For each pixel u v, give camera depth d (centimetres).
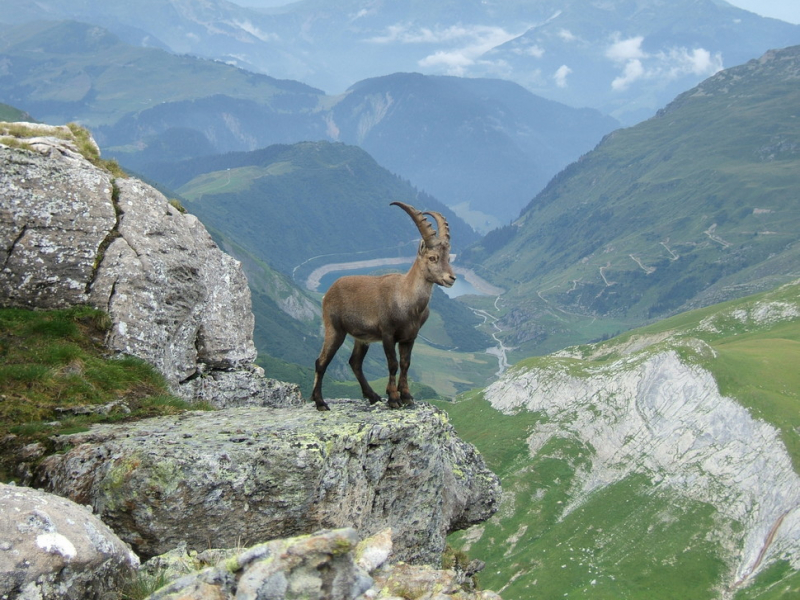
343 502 1272
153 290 1872
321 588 684
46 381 1474
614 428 15962
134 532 1084
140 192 2033
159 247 1950
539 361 19000
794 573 11156
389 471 1426
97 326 1753
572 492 14875
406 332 1475
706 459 14262
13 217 1786
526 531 14088
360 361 1620
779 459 13462
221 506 1127
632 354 17488
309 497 1195
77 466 1137
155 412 1494
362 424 1363
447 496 1708
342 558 705
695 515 13212
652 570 12244
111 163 2191
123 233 1894
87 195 1897
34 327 1661
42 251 1783
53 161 1905
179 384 1983
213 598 697
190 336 2067
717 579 11900
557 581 12306
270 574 678
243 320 2281
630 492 14238
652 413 15762
